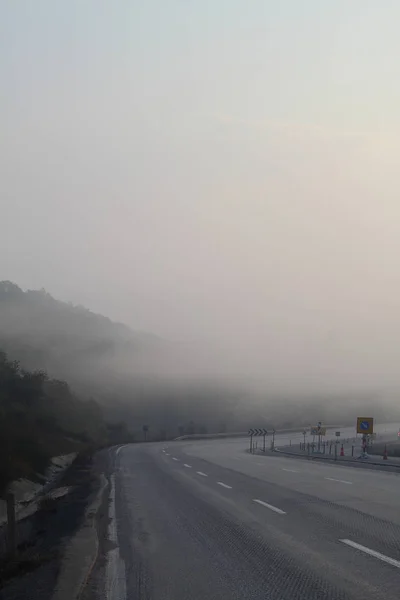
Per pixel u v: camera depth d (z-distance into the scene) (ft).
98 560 36.83
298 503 59.26
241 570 32.99
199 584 30.55
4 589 28.89
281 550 37.37
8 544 40.14
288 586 29.25
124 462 145.07
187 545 40.70
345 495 65.26
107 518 54.75
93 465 138.62
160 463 138.31
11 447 104.37
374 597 26.81
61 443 166.40
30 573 32.86
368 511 52.54
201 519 51.93
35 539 47.09
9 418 120.67
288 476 93.09
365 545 37.78
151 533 45.98
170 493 74.02
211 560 35.81
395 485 76.23
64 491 86.69
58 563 34.24
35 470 113.60
